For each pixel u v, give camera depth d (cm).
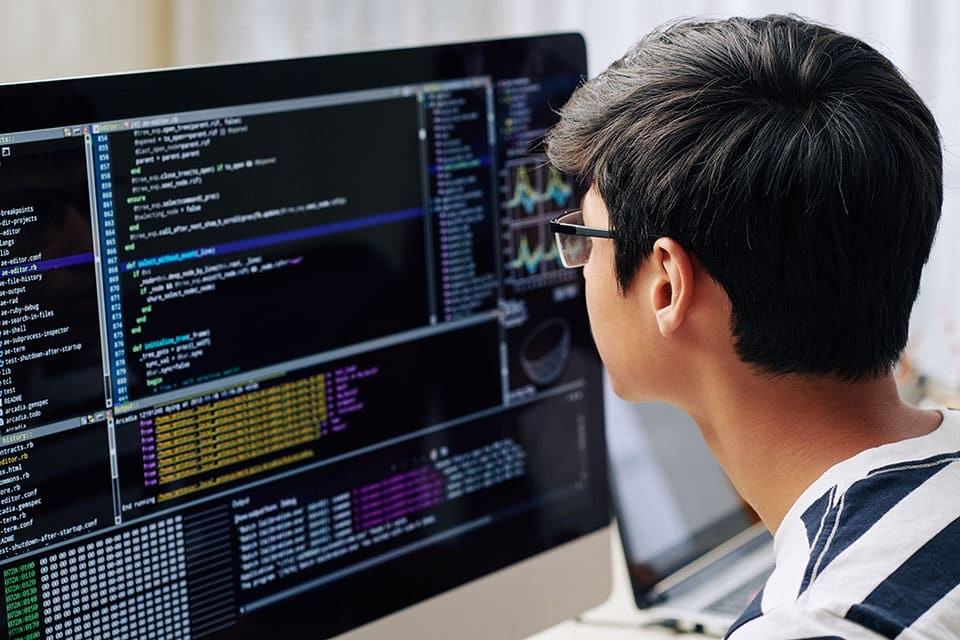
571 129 76
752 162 67
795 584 65
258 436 92
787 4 158
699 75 71
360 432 98
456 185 102
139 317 85
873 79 70
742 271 68
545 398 111
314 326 94
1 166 77
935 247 159
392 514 101
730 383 73
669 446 139
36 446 81
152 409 86
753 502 76
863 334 70
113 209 83
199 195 87
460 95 101
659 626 127
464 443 105
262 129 89
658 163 70
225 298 89
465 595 107
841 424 72
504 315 107
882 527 65
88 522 84
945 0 152
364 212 96
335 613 98
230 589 92
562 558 114
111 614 86
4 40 158
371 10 177
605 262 77
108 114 82
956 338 160
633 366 77
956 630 60
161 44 181
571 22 169
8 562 81
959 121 151
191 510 89
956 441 71
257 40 181
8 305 79
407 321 100
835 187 67
